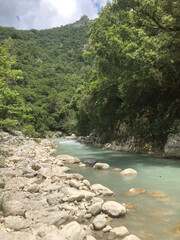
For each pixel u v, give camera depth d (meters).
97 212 4.79
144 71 13.65
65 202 5.40
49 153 17.30
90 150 20.59
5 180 7.38
